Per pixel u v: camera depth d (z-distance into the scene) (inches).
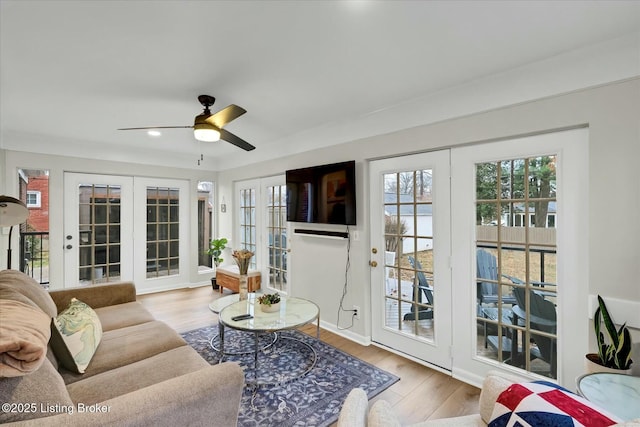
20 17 58.2
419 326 107.7
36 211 236.2
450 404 83.0
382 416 40.9
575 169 75.6
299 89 93.4
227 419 50.8
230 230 205.6
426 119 100.4
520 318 85.8
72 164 161.6
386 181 116.6
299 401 83.0
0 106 106.8
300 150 146.9
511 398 43.3
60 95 97.0
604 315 67.0
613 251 68.8
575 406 39.4
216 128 93.8
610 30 63.6
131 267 184.7
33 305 62.4
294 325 93.3
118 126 131.3
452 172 97.3
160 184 194.4
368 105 107.0
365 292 120.6
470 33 64.7
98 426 38.7
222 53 72.5
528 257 84.1
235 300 123.2
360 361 105.9
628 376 59.7
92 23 60.5
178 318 147.1
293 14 58.1
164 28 62.5
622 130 67.6
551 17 59.3
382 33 64.7
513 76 81.4
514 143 84.7
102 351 74.3
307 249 146.6
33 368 40.7
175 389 46.0
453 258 97.5
